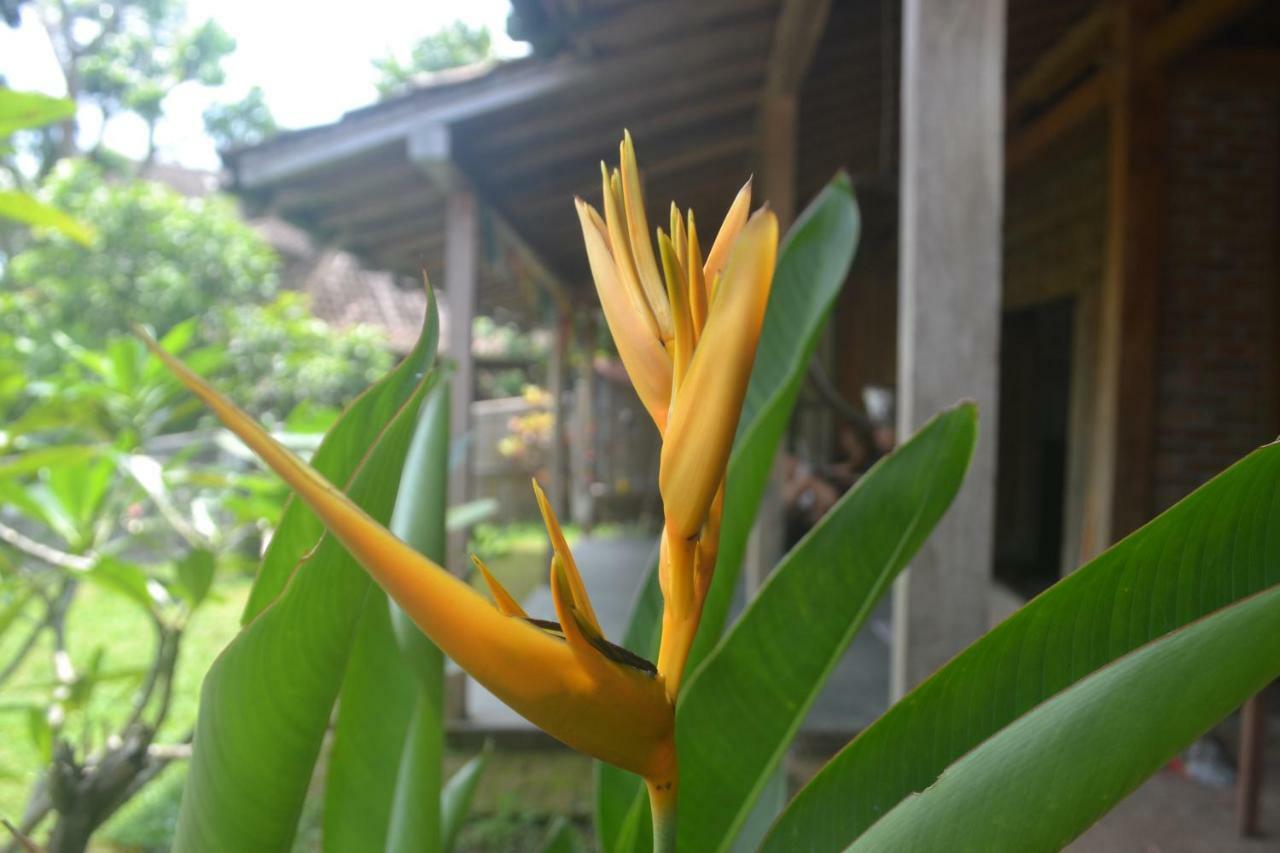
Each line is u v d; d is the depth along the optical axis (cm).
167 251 836
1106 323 370
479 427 1236
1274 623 39
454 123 341
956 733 55
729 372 40
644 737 42
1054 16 400
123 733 101
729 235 47
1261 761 261
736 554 90
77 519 146
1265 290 362
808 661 77
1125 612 51
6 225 903
